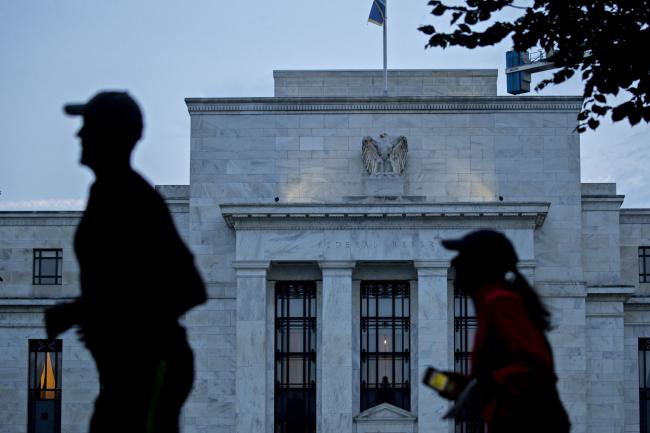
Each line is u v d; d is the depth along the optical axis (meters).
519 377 10.07
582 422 76.25
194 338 77.12
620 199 79.38
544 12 24.97
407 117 78.56
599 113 25.77
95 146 9.78
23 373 80.81
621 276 80.88
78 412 80.00
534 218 75.06
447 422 73.69
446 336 74.31
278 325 76.25
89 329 9.68
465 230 75.12
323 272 74.75
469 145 78.44
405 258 74.69
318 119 78.56
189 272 9.76
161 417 9.67
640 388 80.00
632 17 24.16
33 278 82.44
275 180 78.25
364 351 76.12
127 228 9.59
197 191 78.12
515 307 10.40
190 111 78.56
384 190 76.81
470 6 25.41
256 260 74.75
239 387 74.25
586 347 78.06
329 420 73.69
